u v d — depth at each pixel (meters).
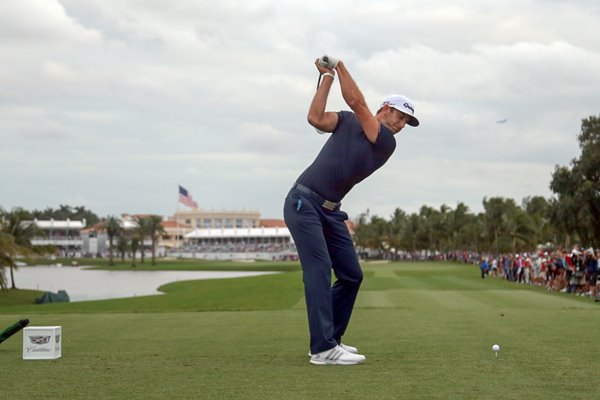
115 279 92.31
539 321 13.36
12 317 16.64
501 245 108.88
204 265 145.25
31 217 71.94
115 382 7.15
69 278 95.94
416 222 159.00
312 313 8.31
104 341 11.08
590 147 54.00
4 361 8.67
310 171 8.50
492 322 13.26
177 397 6.40
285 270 116.94
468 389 6.63
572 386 6.76
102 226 161.00
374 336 11.23
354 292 8.93
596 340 10.27
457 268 85.19
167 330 12.78
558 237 96.62
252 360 8.68
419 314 15.73
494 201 111.56
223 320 14.88
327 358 8.24
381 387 6.76
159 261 178.75
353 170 8.36
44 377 7.46
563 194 55.72
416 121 8.62
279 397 6.34
